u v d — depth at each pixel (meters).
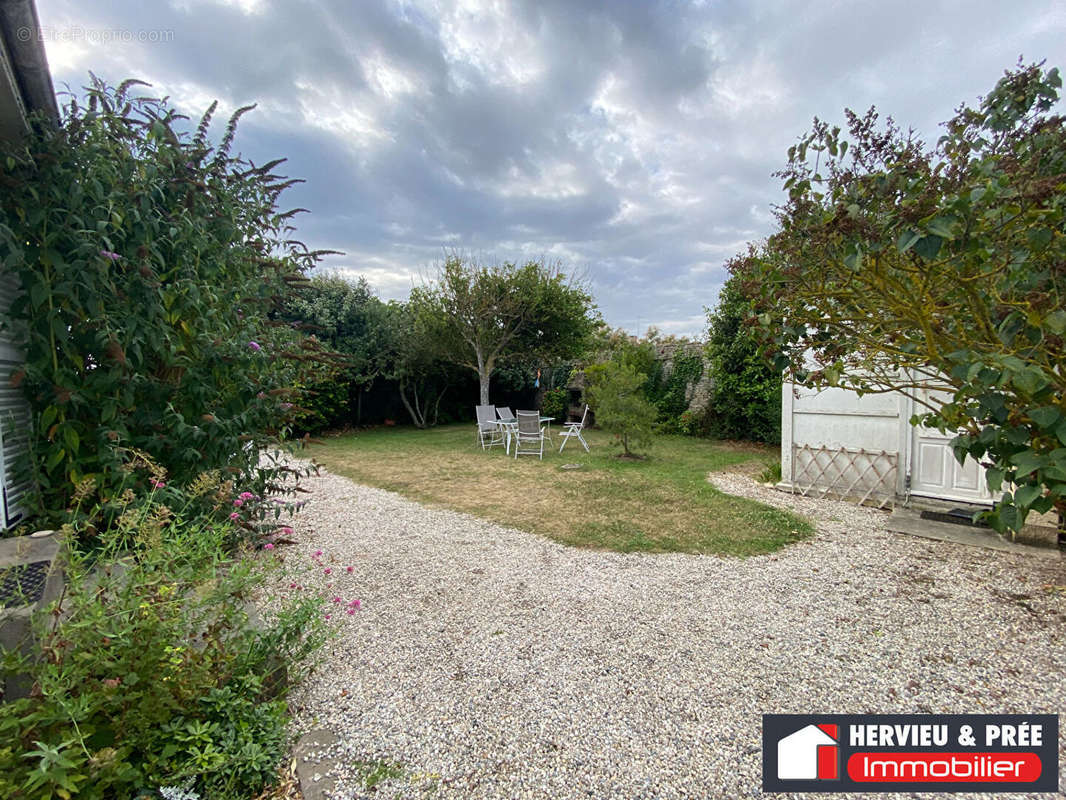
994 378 1.42
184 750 1.41
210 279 2.93
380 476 6.50
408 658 2.19
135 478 2.44
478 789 1.47
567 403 13.50
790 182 2.04
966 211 1.34
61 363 2.40
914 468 4.78
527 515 4.58
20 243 2.25
